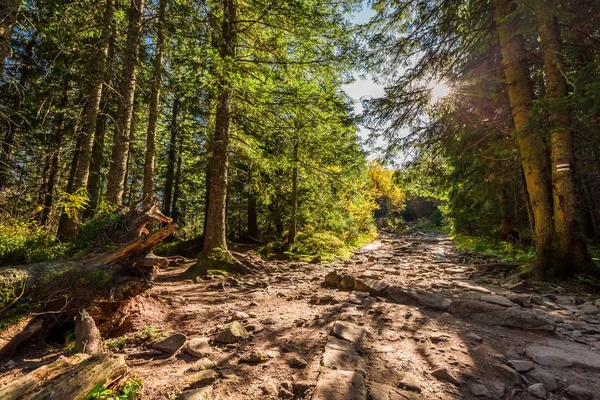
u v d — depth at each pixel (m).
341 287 6.16
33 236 6.30
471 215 15.98
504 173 10.09
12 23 4.69
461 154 9.64
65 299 3.86
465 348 3.14
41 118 11.70
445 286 6.17
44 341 3.60
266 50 8.84
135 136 12.63
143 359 2.98
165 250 12.20
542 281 6.43
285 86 9.19
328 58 8.73
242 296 5.63
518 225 12.80
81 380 2.11
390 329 3.69
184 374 2.59
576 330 3.72
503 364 2.78
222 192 8.86
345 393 2.24
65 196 7.77
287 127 9.07
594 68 5.86
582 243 6.50
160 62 10.34
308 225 16.77
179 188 21.00
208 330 3.71
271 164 10.03
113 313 4.04
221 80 7.82
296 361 2.80
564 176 6.66
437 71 9.23
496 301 4.44
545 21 6.16
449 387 2.44
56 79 11.36
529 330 3.66
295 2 7.95
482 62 9.05
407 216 47.84
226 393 2.34
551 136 6.92
